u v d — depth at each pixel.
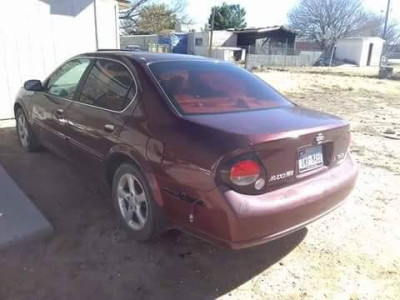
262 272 2.96
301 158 2.81
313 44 62.56
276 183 2.65
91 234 3.36
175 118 2.87
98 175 3.69
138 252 3.13
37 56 7.75
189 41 44.38
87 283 2.74
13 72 7.49
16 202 3.67
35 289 2.65
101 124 3.44
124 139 3.14
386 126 8.90
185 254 3.13
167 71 3.34
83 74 4.00
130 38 41.69
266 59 36.16
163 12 42.12
